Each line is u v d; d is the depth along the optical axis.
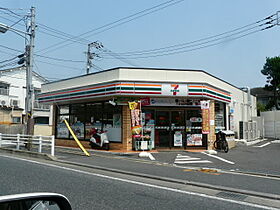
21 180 6.88
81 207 4.81
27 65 15.65
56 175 7.72
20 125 22.89
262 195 5.87
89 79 15.66
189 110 15.13
